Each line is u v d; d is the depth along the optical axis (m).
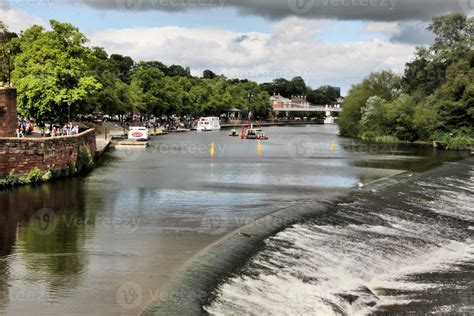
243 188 44.12
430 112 121.94
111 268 20.72
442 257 26.94
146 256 22.39
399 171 60.44
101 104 113.62
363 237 28.02
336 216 32.25
